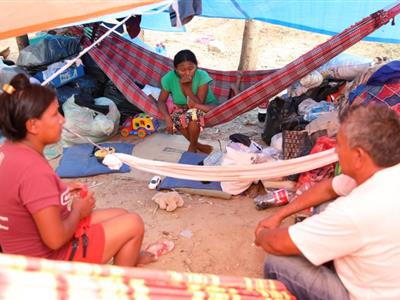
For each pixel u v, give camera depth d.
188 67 3.72
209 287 1.44
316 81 4.27
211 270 2.50
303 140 3.34
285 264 1.78
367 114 1.46
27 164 1.58
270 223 2.09
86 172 3.58
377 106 1.50
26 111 1.55
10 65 4.61
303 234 1.57
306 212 2.82
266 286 1.61
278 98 4.16
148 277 1.31
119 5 1.85
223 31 8.88
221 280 1.50
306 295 1.74
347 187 1.99
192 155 3.88
